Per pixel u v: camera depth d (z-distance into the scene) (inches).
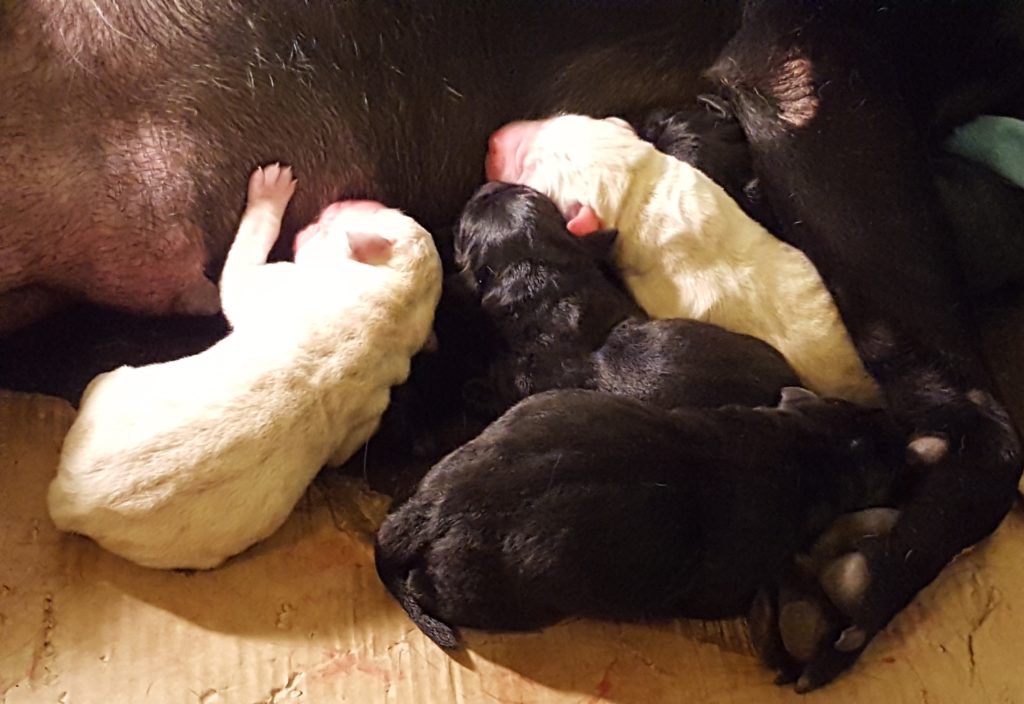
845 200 16.6
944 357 16.6
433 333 18.2
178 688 14.9
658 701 15.5
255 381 15.6
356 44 17.3
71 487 15.1
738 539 15.2
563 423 15.1
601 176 18.0
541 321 17.6
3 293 17.3
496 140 18.6
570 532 14.5
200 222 17.6
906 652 16.3
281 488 15.8
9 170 16.1
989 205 18.7
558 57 18.5
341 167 18.0
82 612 15.4
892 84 16.7
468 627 15.7
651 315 18.3
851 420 16.3
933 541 15.8
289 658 15.3
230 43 16.8
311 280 16.9
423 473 17.9
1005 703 15.9
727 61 17.6
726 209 18.0
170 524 15.2
